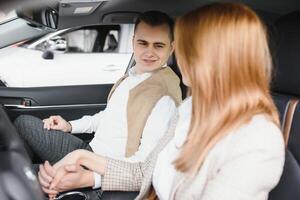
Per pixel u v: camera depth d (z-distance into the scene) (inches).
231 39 39.3
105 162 58.7
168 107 70.3
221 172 40.0
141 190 53.6
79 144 83.5
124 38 172.2
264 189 39.5
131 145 72.1
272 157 39.1
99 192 66.3
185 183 43.2
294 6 76.0
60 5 91.4
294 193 52.9
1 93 109.3
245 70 39.7
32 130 80.7
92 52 173.5
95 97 113.0
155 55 74.6
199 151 41.2
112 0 96.3
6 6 68.0
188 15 41.7
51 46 169.0
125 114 75.7
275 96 58.1
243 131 40.0
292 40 57.3
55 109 108.2
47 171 57.7
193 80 41.5
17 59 166.6
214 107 40.4
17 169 34.5
